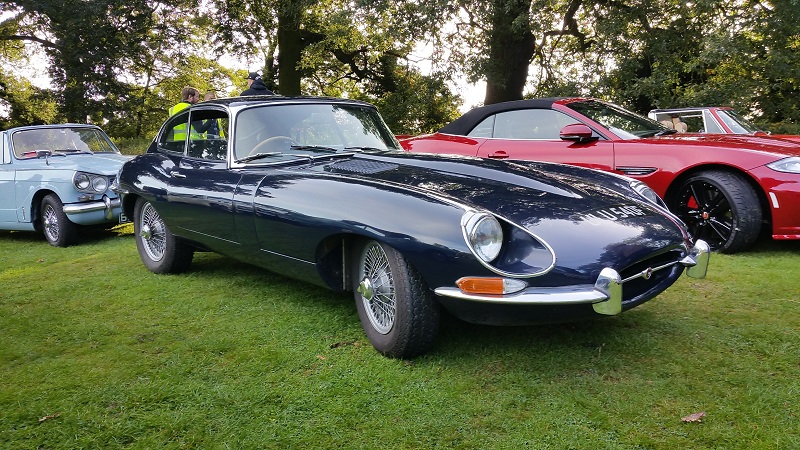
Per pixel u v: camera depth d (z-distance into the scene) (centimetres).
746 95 1267
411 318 281
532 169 368
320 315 370
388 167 355
